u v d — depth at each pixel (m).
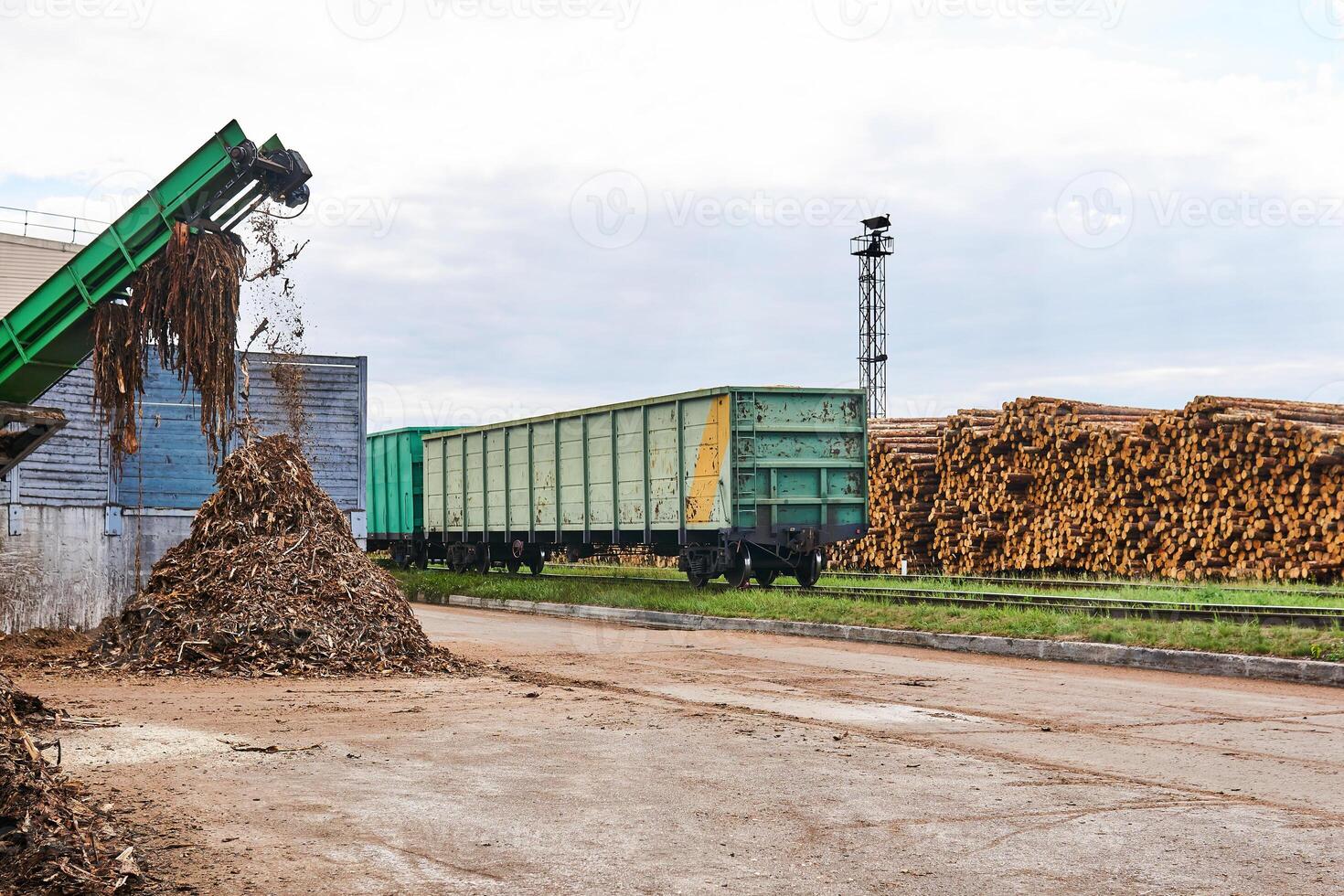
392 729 8.32
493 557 29.00
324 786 6.45
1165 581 22.55
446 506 29.97
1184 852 5.20
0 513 15.83
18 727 7.51
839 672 12.03
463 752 7.43
